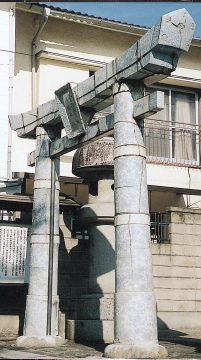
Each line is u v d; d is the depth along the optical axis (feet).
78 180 59.82
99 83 36.14
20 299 47.09
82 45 64.95
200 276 51.62
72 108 38.52
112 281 45.06
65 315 46.70
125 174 32.94
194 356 31.96
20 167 58.70
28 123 45.34
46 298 40.29
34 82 61.57
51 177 42.47
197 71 70.95
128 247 31.89
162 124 67.87
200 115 70.74
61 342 40.01
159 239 52.01
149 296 31.42
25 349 37.37
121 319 31.22
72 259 48.83
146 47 31.83
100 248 45.57
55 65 62.80
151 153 66.23
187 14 31.53
